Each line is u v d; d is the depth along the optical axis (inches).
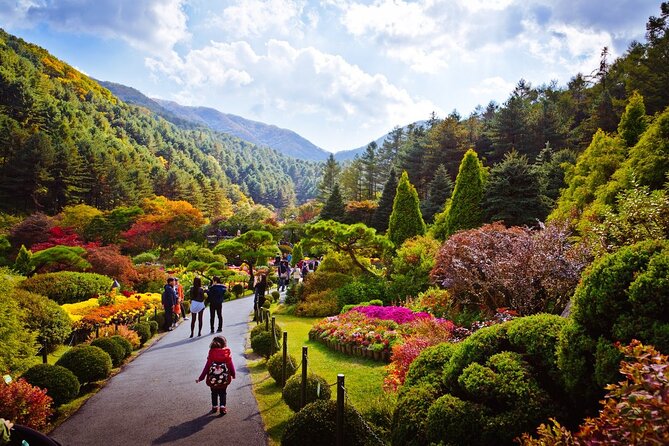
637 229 254.4
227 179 6294.3
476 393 142.7
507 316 305.0
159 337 516.7
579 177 671.1
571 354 128.6
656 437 68.6
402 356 277.3
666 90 1261.1
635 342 85.7
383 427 185.2
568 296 317.7
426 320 337.4
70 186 2327.8
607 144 652.7
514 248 357.1
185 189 3125.0
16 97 2920.8
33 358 274.7
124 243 1792.6
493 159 1796.3
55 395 239.9
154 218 1894.7
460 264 387.2
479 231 435.8
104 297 592.7
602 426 85.6
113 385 303.7
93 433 215.5
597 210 447.5
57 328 410.3
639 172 438.3
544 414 130.2
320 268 754.8
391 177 1653.5
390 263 689.6
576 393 128.5
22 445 150.3
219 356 240.4
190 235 2073.1
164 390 285.6
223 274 1059.3
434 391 161.9
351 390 268.2
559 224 449.7
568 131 1738.4
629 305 118.7
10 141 2292.1
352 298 618.5
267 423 223.0
